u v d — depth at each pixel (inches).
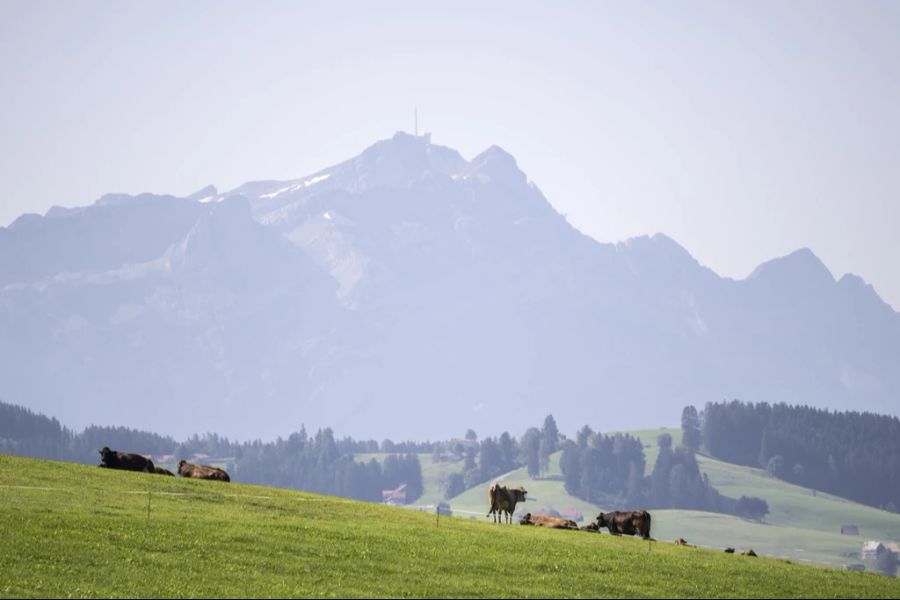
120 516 6865.2
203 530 6579.7
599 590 5689.0
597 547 7145.7
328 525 7249.0
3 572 5344.5
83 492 7667.3
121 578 5369.1
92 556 5767.7
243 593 5191.9
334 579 5575.8
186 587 5260.8
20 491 7440.9
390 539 6752.0
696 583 6033.5
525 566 6186.0
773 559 7696.9
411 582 5605.3
